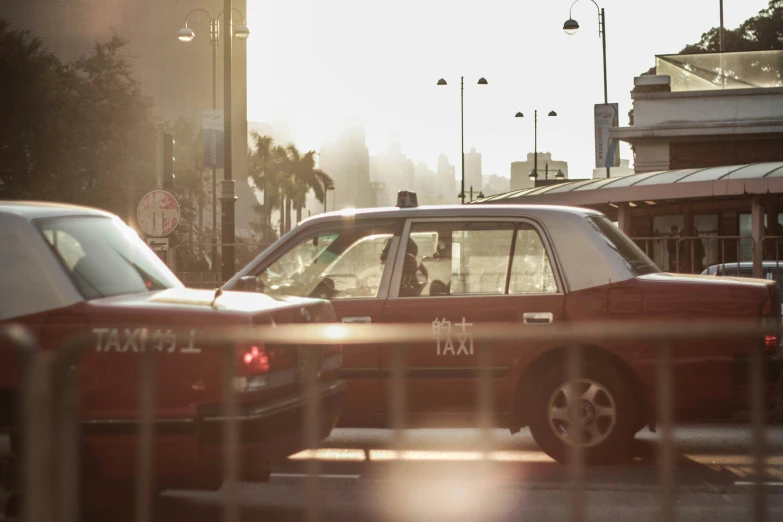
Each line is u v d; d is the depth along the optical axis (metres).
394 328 3.58
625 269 7.35
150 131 50.44
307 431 4.09
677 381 6.75
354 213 8.06
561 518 5.76
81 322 5.42
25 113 46.28
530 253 7.52
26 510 3.08
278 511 5.94
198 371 4.99
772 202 25.77
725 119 32.94
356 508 6.04
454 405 7.23
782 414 5.12
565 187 28.70
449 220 7.77
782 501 5.25
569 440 7.02
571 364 3.51
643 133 33.59
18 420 3.18
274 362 5.15
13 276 5.59
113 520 5.21
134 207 49.44
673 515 3.28
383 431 9.12
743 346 3.34
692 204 27.27
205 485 5.14
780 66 34.34
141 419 3.92
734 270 14.06
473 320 7.45
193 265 16.97
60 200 46.72
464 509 5.99
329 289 7.89
